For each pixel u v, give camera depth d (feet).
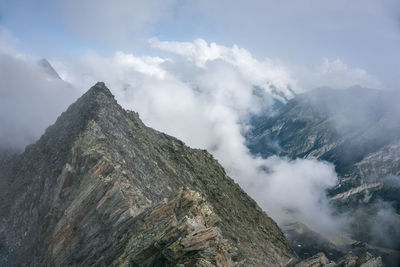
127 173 206.49
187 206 162.81
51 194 216.33
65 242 178.70
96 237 169.48
